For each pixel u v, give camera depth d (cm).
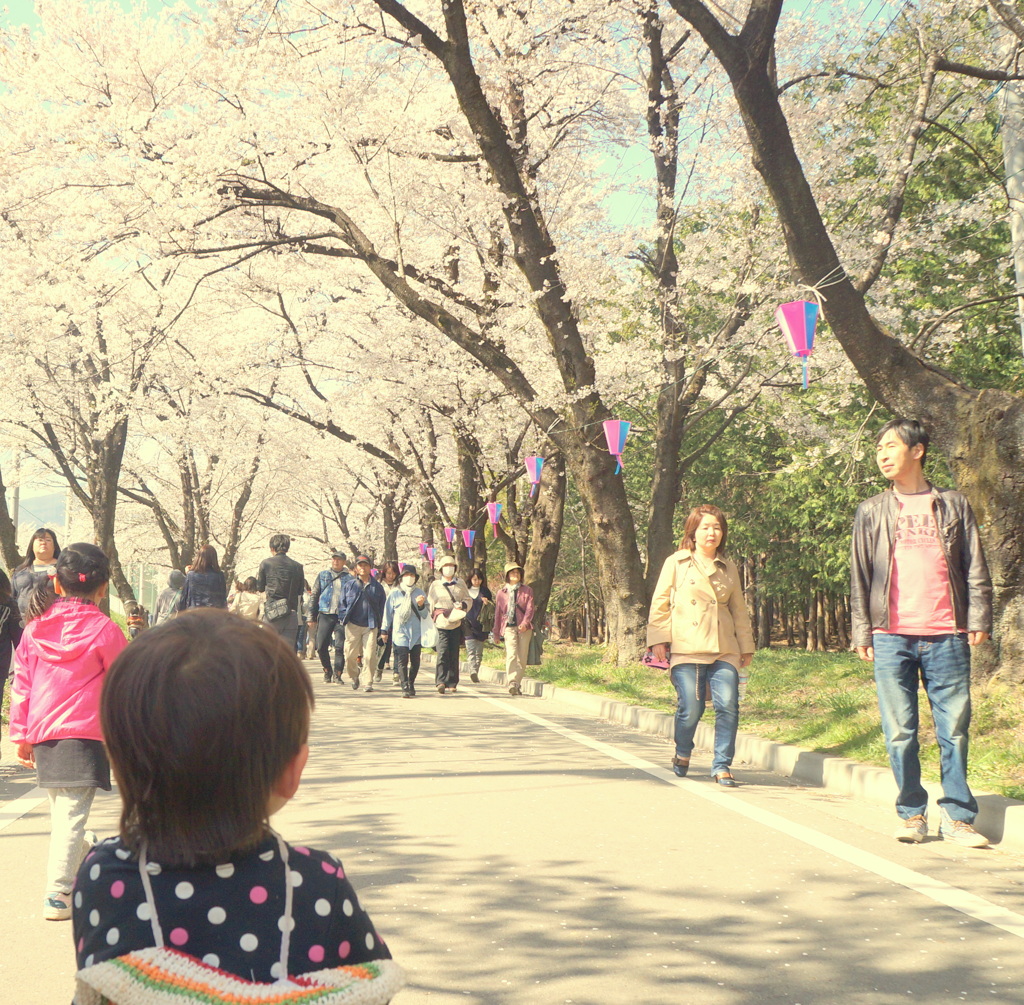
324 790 719
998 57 1180
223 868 132
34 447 2861
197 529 3656
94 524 2486
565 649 2566
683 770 776
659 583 787
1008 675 767
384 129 1623
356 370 2603
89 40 1620
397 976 133
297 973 132
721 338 1680
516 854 540
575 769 802
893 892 472
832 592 3003
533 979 370
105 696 130
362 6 1526
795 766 785
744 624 775
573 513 3634
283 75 1528
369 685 1545
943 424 836
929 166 1627
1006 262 1408
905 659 573
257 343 2594
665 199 1783
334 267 2270
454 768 809
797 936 414
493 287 2067
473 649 1722
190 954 129
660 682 1374
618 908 450
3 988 367
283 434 3350
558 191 1964
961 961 386
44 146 1471
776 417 2123
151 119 1543
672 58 1775
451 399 2416
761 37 848
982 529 793
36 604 452
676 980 369
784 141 862
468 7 1611
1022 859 529
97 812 651
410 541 4766
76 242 1675
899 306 1667
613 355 1864
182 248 1550
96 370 2328
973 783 623
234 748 127
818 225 871
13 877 510
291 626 1484
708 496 2991
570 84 1759
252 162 1579
